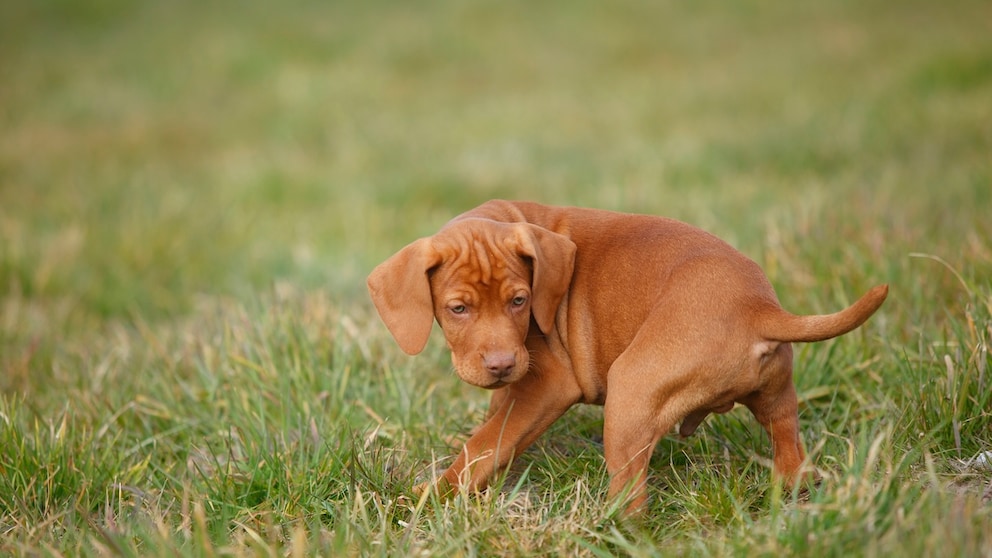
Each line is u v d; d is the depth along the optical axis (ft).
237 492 22.62
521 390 21.66
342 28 111.65
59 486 23.18
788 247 33.14
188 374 31.35
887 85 70.79
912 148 52.65
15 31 114.62
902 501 17.84
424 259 20.74
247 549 19.51
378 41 106.32
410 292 20.67
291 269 43.96
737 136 61.93
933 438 21.65
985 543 16.02
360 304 36.52
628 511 19.74
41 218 54.34
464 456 21.70
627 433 19.76
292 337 29.99
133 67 97.45
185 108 84.94
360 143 70.23
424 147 68.23
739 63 90.74
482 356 20.35
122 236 50.03
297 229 52.01
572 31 110.32
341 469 22.53
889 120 59.52
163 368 31.19
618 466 19.83
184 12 120.57
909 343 26.32
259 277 43.93
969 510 16.96
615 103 79.36
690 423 21.83
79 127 80.64
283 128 76.23
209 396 28.60
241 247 49.83
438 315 21.40
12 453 23.72
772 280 30.99
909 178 45.03
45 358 34.22
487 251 20.86
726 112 71.72
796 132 59.62
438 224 49.98
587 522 19.52
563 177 56.85
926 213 35.81
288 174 62.44
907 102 64.23
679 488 21.50
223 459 25.25
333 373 28.58
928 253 30.40
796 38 98.73
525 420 21.44
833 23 103.76
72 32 113.60
